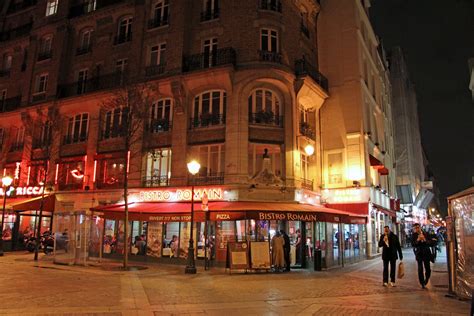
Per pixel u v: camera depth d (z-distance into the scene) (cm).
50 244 2184
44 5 2908
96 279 1292
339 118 2428
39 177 2577
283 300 948
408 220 4109
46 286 1120
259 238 1784
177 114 2152
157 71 2283
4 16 3178
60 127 2573
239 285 1195
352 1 2552
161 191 2095
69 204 2411
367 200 2258
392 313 805
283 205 1812
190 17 2306
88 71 2630
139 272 1510
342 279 1347
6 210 2516
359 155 2328
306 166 2259
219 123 2075
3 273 1405
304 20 2519
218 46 2189
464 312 812
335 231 1888
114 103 2122
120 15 2561
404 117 4366
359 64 2452
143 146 2219
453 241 1016
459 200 984
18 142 2806
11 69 2967
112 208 1941
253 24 2148
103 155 2341
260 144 2036
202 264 1762
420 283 1171
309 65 2297
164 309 831
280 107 2105
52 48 2752
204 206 1574
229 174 1961
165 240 1903
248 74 2047
